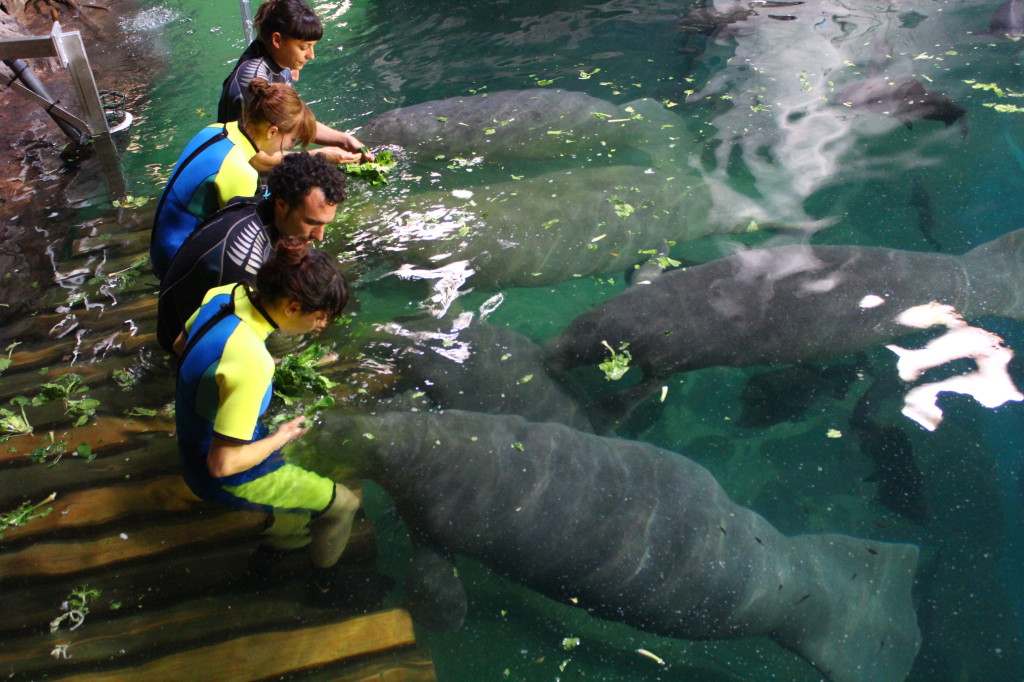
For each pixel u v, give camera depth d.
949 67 7.39
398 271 5.10
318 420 3.79
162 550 3.53
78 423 4.06
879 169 6.10
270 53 4.77
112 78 8.81
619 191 5.88
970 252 5.05
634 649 3.52
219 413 2.81
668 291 5.00
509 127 6.96
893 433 4.20
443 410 4.05
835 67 7.70
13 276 5.37
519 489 3.74
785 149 6.49
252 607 3.36
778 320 4.73
